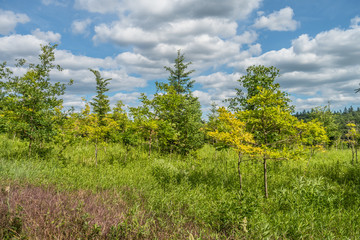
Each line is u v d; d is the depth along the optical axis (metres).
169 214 4.45
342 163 11.54
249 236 3.68
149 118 11.67
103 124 11.67
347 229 4.32
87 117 13.46
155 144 15.15
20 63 9.50
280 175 8.66
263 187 7.29
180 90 16.02
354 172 9.03
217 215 4.27
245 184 7.54
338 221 4.60
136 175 7.98
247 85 11.85
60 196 4.71
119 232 3.34
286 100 10.18
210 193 6.45
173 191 6.19
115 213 4.05
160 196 5.65
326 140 9.41
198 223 4.27
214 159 12.45
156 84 11.90
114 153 13.02
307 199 5.24
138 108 11.29
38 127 9.71
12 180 5.59
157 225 3.89
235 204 4.29
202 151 15.93
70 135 11.36
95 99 17.94
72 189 5.58
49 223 3.27
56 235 3.07
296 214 4.75
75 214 3.71
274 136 7.56
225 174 8.54
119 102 17.53
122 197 5.40
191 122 12.35
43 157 9.63
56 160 9.42
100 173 7.82
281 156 6.04
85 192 5.32
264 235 3.62
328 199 5.27
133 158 11.60
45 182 5.92
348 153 18.47
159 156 12.41
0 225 3.07
